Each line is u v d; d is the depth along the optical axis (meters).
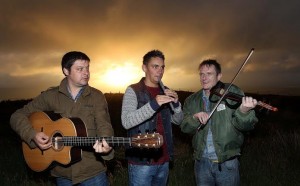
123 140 3.08
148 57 3.35
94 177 3.33
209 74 3.45
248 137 7.48
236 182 3.50
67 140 3.28
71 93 3.43
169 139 3.48
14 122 3.64
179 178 5.30
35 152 3.58
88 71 3.34
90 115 3.34
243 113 3.13
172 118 3.51
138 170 3.39
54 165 3.50
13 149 7.39
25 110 3.70
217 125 3.41
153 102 3.08
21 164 6.13
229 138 3.38
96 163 3.32
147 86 3.47
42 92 3.64
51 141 3.42
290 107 14.00
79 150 3.33
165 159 3.45
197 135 3.57
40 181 5.26
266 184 5.15
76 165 3.32
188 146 6.78
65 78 3.46
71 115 3.38
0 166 6.04
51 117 3.48
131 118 3.19
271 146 6.80
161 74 3.36
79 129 3.27
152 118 3.41
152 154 3.38
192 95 3.78
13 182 5.35
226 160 3.44
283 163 5.84
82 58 3.27
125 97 3.41
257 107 3.11
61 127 3.36
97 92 3.40
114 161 5.64
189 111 3.70
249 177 5.37
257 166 5.79
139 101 3.37
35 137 3.45
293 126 10.34
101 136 3.21
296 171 5.54
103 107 3.37
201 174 3.59
